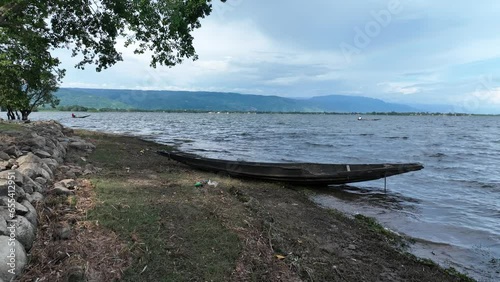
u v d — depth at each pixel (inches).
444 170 661.9
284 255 200.4
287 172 442.6
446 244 273.1
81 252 160.4
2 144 331.6
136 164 454.3
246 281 164.7
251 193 367.6
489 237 291.4
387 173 442.6
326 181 443.8
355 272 201.3
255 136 1427.2
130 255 165.8
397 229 308.0
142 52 622.8
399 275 206.7
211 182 365.4
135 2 540.7
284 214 293.7
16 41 552.4
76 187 255.8
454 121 4559.5
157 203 244.7
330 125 2876.5
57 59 587.8
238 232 213.2
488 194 461.1
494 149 1077.8
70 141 531.5
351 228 285.7
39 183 239.5
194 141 1102.4
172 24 533.6
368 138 1467.8
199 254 180.1
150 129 1742.1
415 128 2549.2
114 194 254.4
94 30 596.1
